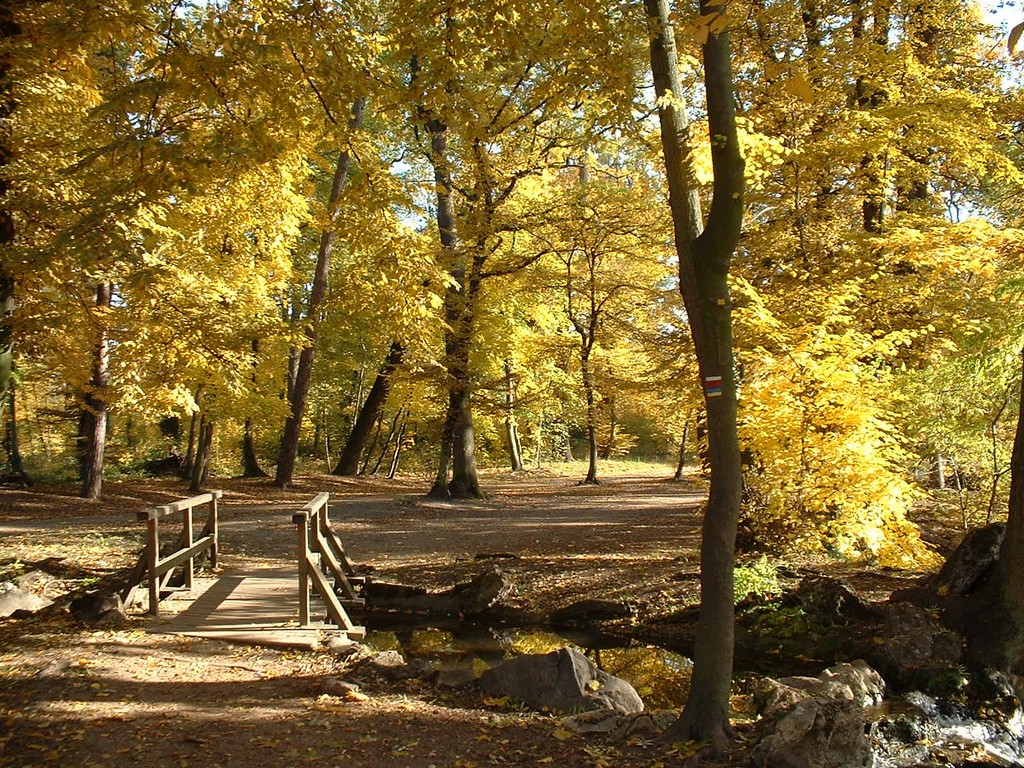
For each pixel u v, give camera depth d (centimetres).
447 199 2136
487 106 1636
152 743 488
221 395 1830
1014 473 688
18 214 846
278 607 871
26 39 754
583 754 476
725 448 479
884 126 1097
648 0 514
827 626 821
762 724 486
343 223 817
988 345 981
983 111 1295
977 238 1022
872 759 482
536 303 2436
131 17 681
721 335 482
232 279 1327
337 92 707
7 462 2453
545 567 1155
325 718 543
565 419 3641
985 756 558
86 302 923
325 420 3375
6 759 455
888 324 1184
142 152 654
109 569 1094
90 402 1912
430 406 2678
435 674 647
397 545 1381
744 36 1289
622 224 1941
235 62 641
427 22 676
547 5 625
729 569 479
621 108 602
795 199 1223
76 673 613
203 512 1767
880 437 966
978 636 690
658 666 789
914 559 904
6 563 1073
